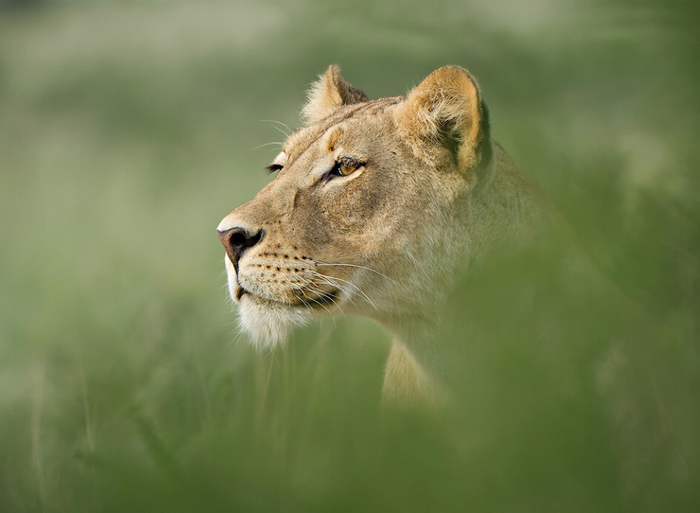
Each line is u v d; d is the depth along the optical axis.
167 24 36.84
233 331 12.88
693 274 7.57
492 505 6.10
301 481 6.50
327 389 9.81
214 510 6.30
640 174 7.75
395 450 6.69
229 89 30.77
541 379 7.10
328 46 10.93
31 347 14.45
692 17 7.15
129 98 33.12
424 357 10.09
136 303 15.20
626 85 10.22
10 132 33.75
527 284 8.41
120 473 6.82
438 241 9.79
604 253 7.78
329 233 9.85
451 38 10.21
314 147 10.22
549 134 9.45
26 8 44.25
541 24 10.27
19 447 10.72
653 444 7.29
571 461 6.41
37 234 23.98
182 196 25.59
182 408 10.27
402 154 9.86
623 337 7.93
